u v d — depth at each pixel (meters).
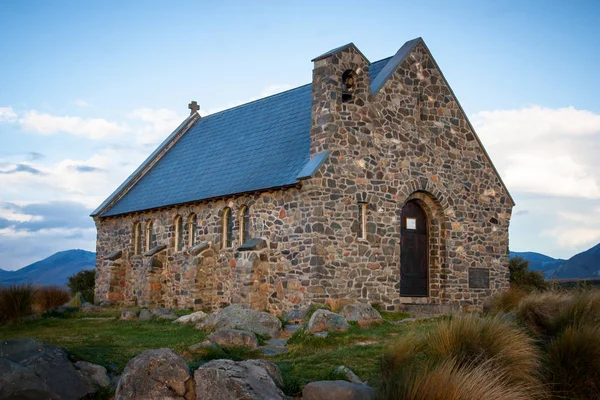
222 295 25.69
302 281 21.70
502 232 27.41
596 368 11.02
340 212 22.08
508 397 9.40
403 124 24.47
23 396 9.73
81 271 42.22
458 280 25.47
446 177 25.66
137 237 32.31
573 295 14.87
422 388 9.23
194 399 9.74
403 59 24.86
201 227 27.42
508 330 11.78
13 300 20.30
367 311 18.47
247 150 28.12
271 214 23.44
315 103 22.75
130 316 21.05
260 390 9.49
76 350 13.36
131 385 9.73
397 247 23.69
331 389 9.89
